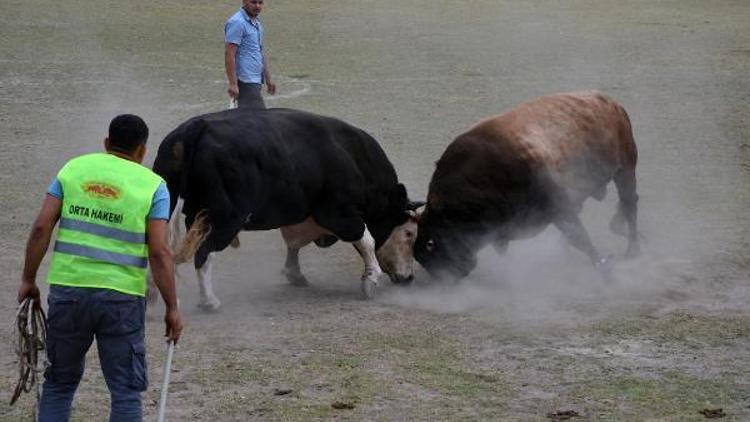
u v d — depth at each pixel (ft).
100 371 31.68
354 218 39.27
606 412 28.94
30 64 87.30
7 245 44.73
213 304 37.14
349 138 39.81
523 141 40.47
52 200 24.73
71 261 24.40
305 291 40.75
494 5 127.95
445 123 69.51
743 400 29.91
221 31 106.32
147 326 35.35
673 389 30.66
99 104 73.82
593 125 42.55
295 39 102.78
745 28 111.96
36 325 25.12
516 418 28.48
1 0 119.96
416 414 28.66
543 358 33.12
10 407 28.94
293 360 32.63
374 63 91.76
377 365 32.30
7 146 62.23
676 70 88.99
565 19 117.80
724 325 36.27
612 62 92.89
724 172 59.16
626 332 35.58
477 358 33.09
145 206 24.73
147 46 97.45
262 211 37.52
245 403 29.27
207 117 37.22
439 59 93.86
